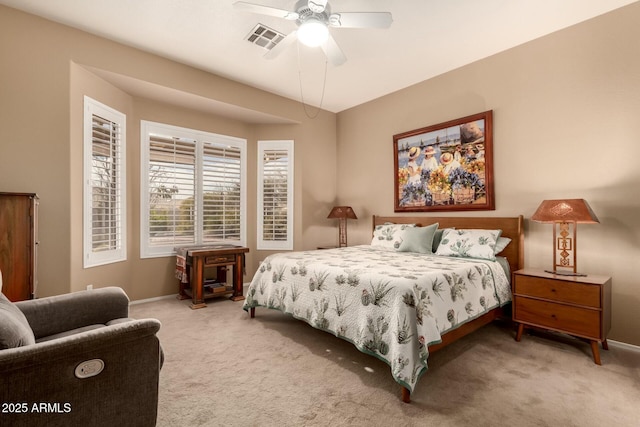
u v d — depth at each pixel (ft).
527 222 10.46
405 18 9.18
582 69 9.30
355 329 7.18
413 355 6.06
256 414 5.54
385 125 15.28
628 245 8.46
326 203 17.43
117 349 4.01
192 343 8.71
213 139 15.12
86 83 10.34
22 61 8.91
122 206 12.12
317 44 8.32
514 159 10.78
